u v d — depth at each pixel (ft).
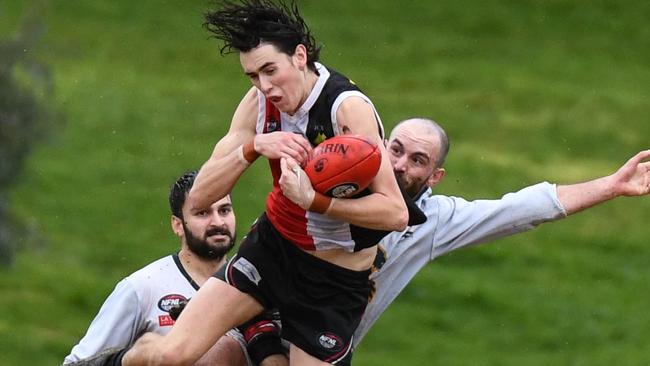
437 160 88.89
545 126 329.11
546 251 281.74
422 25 384.27
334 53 361.30
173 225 91.81
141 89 337.31
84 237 268.21
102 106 324.60
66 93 327.67
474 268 272.51
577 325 249.34
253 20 73.72
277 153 73.92
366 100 75.05
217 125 322.55
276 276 78.54
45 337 226.58
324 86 74.95
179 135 315.58
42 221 271.28
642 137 326.85
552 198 89.04
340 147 73.31
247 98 78.07
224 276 79.20
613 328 248.93
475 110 335.67
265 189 284.00
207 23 76.33
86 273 253.44
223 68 352.90
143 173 297.53
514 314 252.01
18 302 237.86
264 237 78.95
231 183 76.23
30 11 172.96
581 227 293.64
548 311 254.06
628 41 384.27
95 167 298.35
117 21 369.09
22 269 251.19
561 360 236.02
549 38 383.65
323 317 78.43
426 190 91.25
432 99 340.59
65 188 287.07
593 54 375.66
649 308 258.57
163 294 89.66
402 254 89.45
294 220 77.30
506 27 386.52
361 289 79.61
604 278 271.69
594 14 395.75
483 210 90.07
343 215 73.87
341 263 78.43
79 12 369.30
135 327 89.35
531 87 350.84
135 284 89.51
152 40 361.71
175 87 340.59
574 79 358.84
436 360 231.71
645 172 88.02
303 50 74.38
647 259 279.90
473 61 365.20
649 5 402.52
